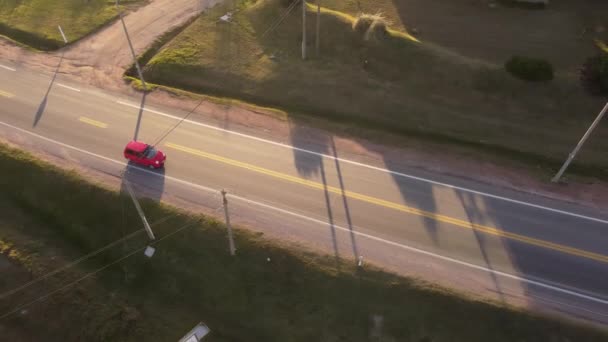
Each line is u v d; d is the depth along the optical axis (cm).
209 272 2494
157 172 2961
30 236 2719
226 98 3609
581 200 2745
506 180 2883
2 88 3678
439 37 4181
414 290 2348
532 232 2578
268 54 3969
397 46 3825
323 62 3853
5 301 2430
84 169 2980
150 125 3328
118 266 2577
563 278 2373
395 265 2453
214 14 4512
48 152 3111
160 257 2566
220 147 3142
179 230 2633
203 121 3362
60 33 4297
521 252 2489
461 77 3569
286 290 2408
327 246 2547
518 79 3503
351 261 2475
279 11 4316
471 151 3095
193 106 3500
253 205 2759
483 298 2305
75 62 3975
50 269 2558
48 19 4491
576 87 3428
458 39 4150
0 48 4112
